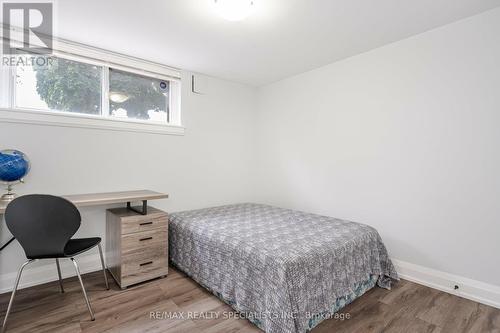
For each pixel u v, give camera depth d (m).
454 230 2.07
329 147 2.92
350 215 2.73
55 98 2.32
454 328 1.66
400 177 2.36
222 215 2.73
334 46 2.46
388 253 2.45
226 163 3.50
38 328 1.61
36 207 1.59
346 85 2.75
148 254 2.25
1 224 2.02
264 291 1.63
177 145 3.02
